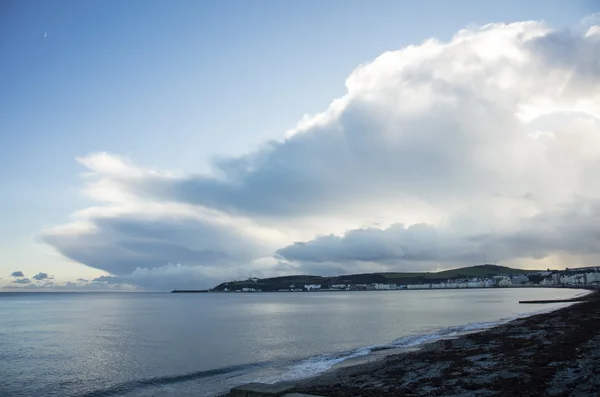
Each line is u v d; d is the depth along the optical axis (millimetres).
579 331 35500
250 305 149750
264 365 31891
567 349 25969
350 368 28266
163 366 32656
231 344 44125
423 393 18172
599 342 27656
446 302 139500
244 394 17734
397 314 85562
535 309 88812
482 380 19547
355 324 64875
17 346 44688
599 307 65562
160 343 45750
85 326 67562
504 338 36375
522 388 17297
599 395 14820
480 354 27891
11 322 76875
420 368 24906
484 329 50031
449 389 18422
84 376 29484
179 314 98625
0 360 36125
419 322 66375
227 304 163625
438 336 45875
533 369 20719
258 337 49938
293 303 161000
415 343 40625
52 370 31719
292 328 60219
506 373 20469
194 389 25094
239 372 29609
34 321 79312
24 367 33062
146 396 23797
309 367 30188
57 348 42906
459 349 31703
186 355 37531
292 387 18203
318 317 81375
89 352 40000
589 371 18875
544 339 32281
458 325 59375
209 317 86938
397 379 22219
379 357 32531
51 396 24562
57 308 137125
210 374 29266
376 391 19219
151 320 79750
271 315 90625
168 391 24812
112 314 101062
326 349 39219
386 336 48688
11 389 26250
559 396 15547
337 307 121062
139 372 30484
